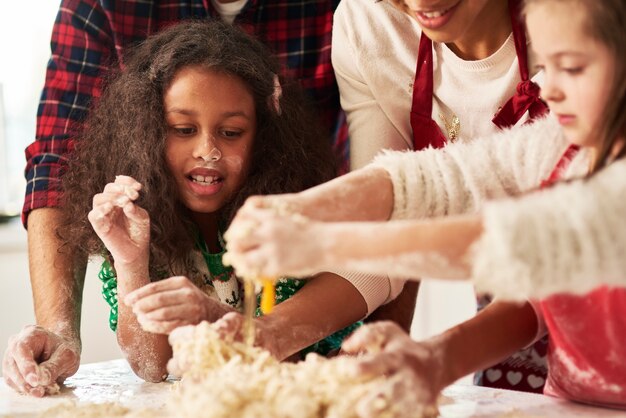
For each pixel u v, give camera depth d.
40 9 3.25
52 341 1.51
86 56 1.89
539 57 1.09
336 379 1.04
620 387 1.22
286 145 1.74
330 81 1.95
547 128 1.32
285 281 1.67
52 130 1.88
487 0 1.55
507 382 1.76
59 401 1.36
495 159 1.31
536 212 0.91
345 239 0.94
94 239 1.70
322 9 1.93
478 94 1.67
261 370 1.14
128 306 1.54
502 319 1.26
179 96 1.61
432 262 0.93
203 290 1.70
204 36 1.70
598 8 0.99
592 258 0.90
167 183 1.65
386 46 1.75
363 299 1.58
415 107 1.74
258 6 1.94
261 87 1.69
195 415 1.02
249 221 0.97
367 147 1.79
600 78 1.01
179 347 1.24
